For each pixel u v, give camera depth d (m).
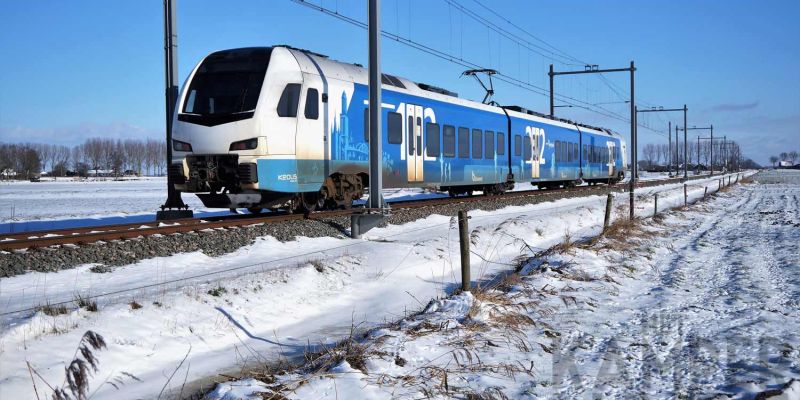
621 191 39.12
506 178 25.41
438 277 10.70
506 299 8.20
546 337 6.57
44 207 27.94
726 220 23.34
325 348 6.19
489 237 14.50
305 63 14.48
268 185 13.35
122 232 10.86
